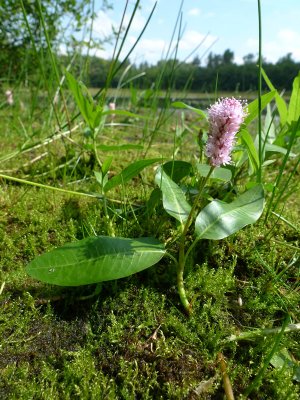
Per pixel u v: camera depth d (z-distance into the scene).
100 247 0.15
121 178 0.20
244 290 0.17
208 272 0.18
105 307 0.16
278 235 0.21
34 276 0.14
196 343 0.14
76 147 0.35
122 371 0.13
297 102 0.23
